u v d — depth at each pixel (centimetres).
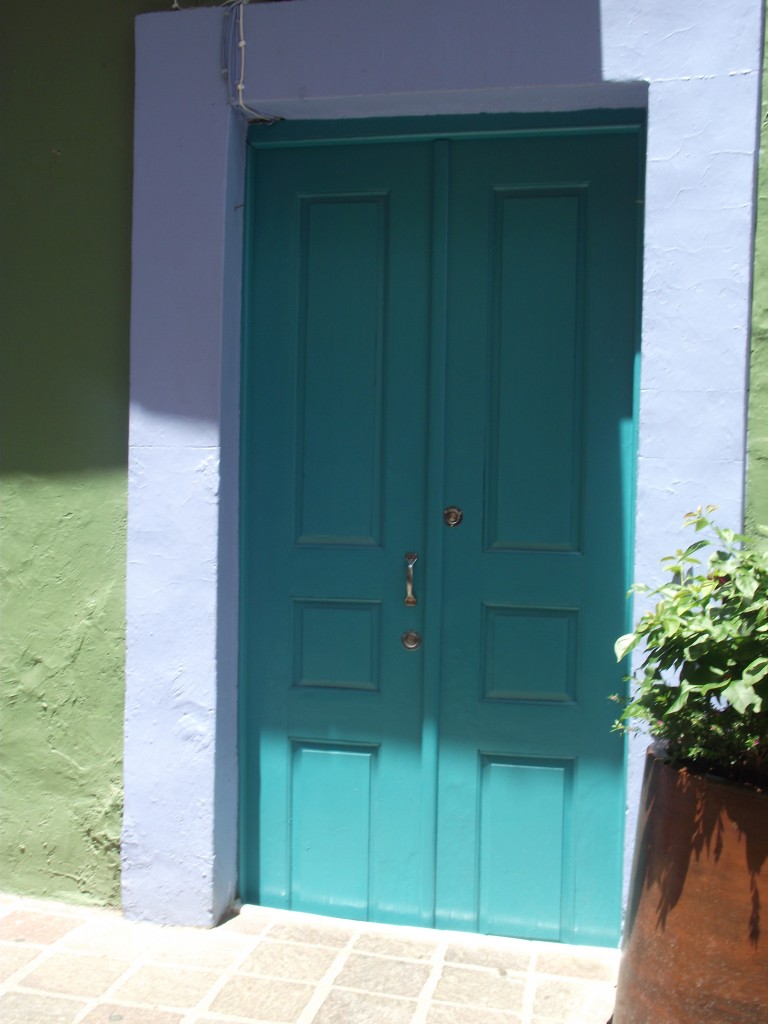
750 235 291
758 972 227
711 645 231
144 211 335
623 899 318
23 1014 284
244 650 351
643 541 300
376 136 337
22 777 356
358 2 317
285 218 348
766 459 293
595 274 327
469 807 338
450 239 337
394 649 344
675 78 296
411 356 340
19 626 354
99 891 351
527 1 305
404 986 302
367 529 345
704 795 236
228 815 346
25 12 348
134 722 341
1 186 352
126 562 343
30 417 352
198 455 334
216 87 329
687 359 296
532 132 328
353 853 348
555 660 332
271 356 350
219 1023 281
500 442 334
